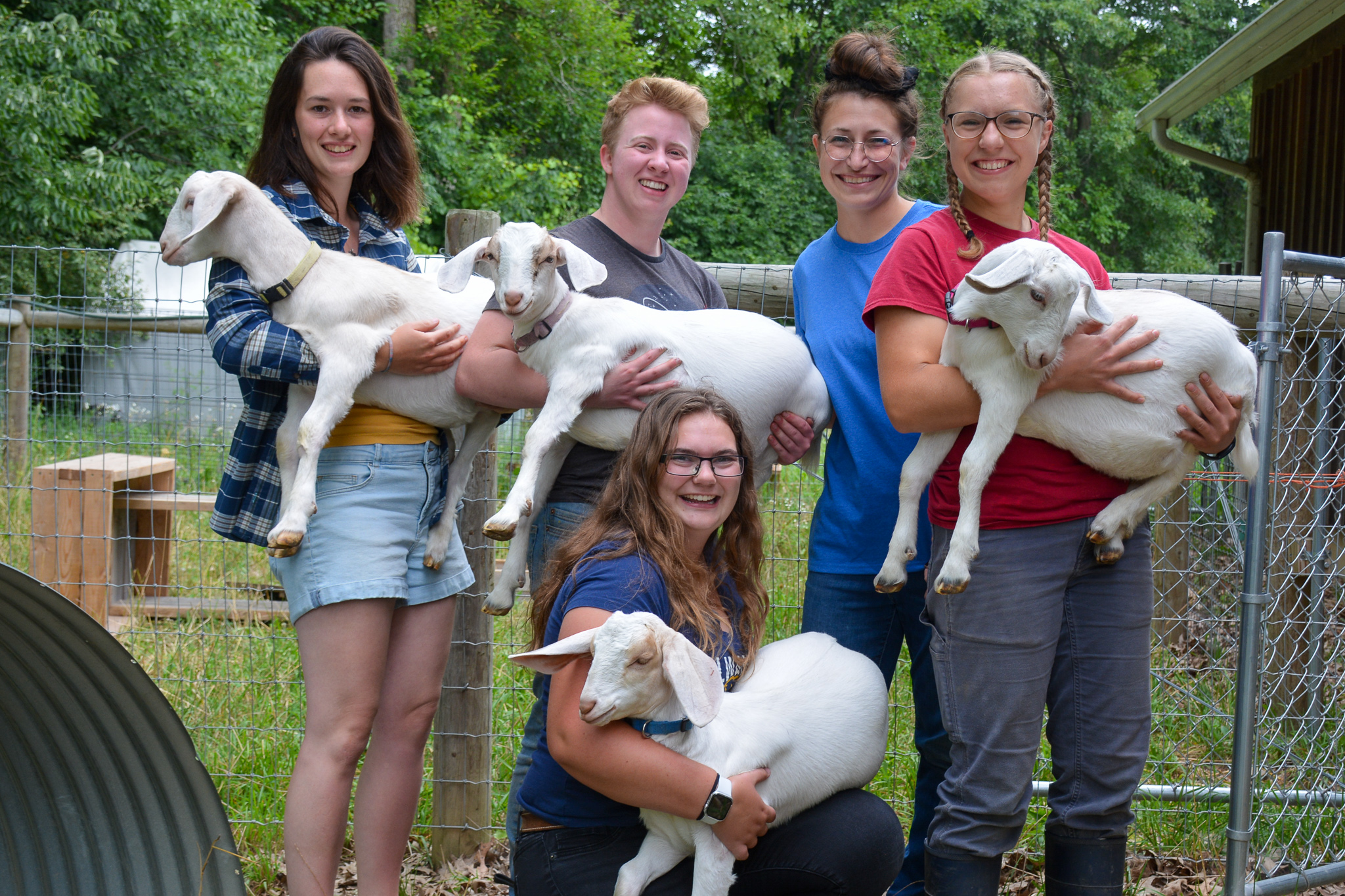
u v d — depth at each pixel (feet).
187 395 18.07
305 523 8.05
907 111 9.78
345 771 8.49
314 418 8.20
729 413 8.02
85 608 16.88
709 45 71.77
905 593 9.89
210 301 8.59
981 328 7.85
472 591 11.39
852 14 71.20
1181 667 14.75
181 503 18.75
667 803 7.07
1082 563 8.07
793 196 63.77
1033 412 7.91
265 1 53.72
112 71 41.73
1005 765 7.92
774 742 7.69
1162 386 7.80
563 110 61.72
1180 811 11.92
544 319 8.64
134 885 8.77
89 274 40.01
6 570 6.74
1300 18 24.14
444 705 11.43
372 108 9.29
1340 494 12.44
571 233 9.98
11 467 22.16
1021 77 8.36
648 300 9.85
